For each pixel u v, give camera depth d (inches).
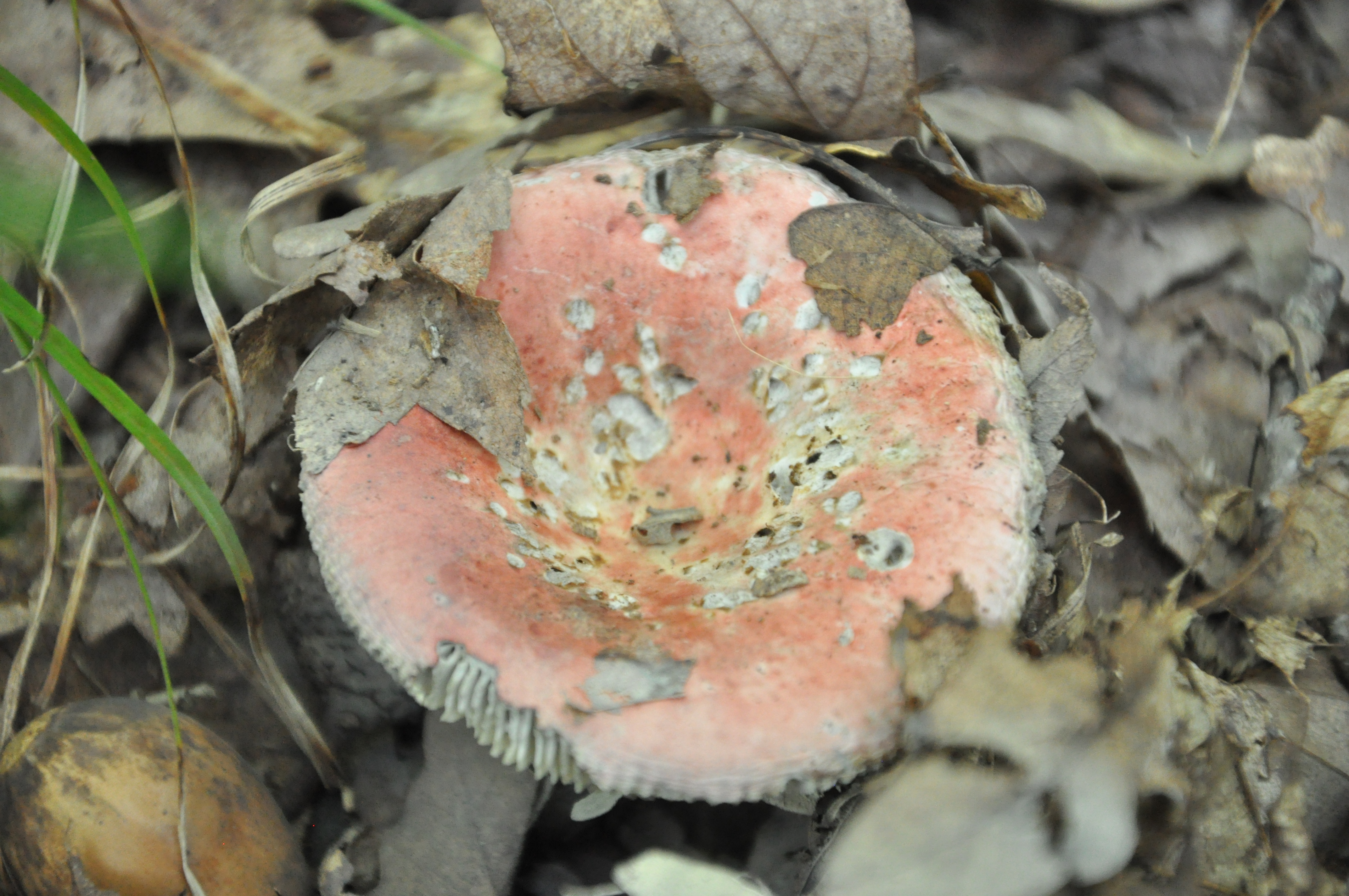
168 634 13.2
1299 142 14.4
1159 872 12.1
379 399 12.5
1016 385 12.6
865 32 13.2
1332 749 12.6
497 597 12.0
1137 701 12.1
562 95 13.8
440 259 12.5
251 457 13.3
